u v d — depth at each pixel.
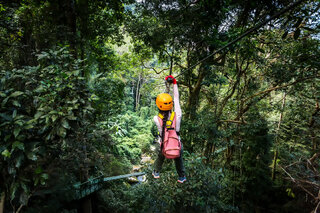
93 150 3.53
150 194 4.62
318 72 5.63
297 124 6.99
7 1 5.46
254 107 6.86
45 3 5.26
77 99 2.61
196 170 4.42
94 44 8.35
